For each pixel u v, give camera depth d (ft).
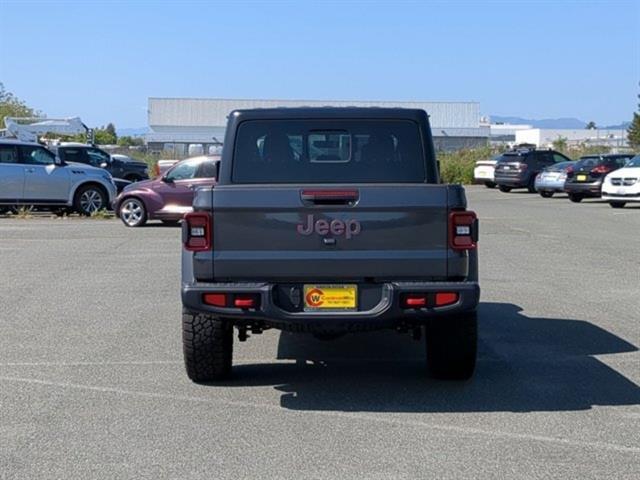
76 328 31.83
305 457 18.56
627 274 44.57
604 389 23.99
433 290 21.50
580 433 20.18
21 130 125.90
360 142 24.81
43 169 77.92
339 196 21.48
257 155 24.81
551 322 33.01
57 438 19.86
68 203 79.00
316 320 21.62
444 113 239.09
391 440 19.67
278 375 25.64
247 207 21.56
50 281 42.06
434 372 24.72
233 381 24.94
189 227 21.77
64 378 25.11
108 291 39.40
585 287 40.65
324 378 25.31
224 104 239.30
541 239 60.85
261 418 21.40
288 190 21.54
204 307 21.68
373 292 21.86
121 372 25.79
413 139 24.77
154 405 22.52
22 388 24.06
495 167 131.64
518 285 41.19
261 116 24.73
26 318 33.60
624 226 70.85
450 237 21.72
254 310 21.61
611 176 91.09
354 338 30.66
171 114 237.25
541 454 18.75
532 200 109.29
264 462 18.26
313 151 24.81
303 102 181.88
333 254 21.63
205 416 21.56
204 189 21.70
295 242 21.66
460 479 17.28
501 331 31.42
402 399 23.07
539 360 27.30
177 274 44.24
